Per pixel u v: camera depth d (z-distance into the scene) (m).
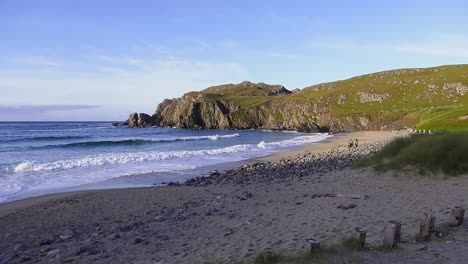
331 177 20.03
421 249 7.19
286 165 28.78
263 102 145.12
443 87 122.81
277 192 16.92
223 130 131.12
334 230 9.34
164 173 27.36
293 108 136.50
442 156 16.48
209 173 27.31
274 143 58.34
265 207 13.68
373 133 88.31
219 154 40.78
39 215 14.91
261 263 7.09
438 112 84.62
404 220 9.64
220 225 11.60
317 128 117.06
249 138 79.25
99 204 16.61
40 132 102.31
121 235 11.44
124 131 117.12
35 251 10.45
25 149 48.72
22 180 24.33
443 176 15.70
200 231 11.13
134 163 32.88
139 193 19.00
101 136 85.06
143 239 10.77
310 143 58.72
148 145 57.19
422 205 11.34
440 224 8.71
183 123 145.88
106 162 33.06
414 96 123.25
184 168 29.73
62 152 44.56
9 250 10.76
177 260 8.50
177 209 14.84
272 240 9.12
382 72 163.12
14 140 65.88
